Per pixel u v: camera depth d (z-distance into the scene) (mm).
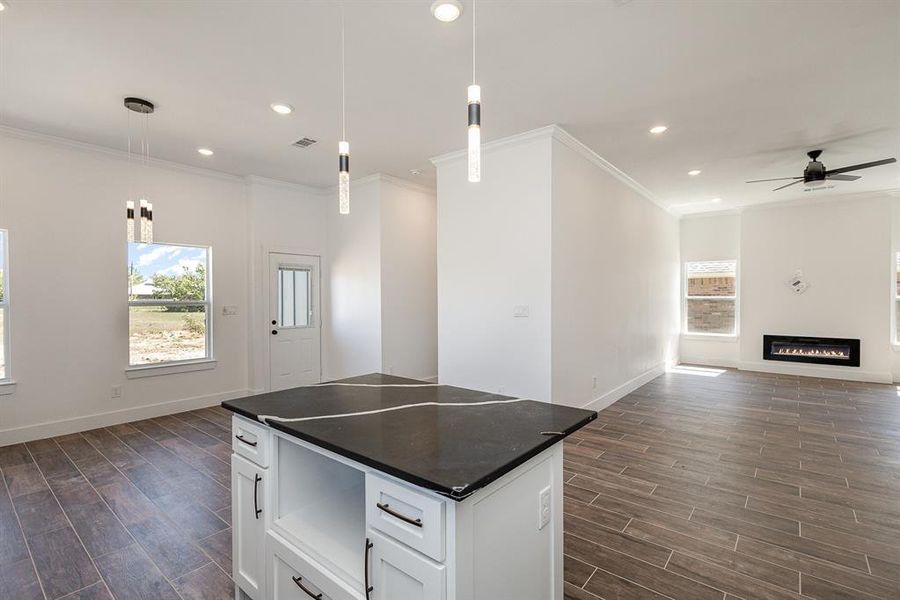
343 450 1348
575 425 1597
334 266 6027
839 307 6578
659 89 3119
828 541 2307
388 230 5520
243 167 4988
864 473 3150
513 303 4090
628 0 2166
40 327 3951
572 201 4191
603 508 2668
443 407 1838
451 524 1118
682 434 4023
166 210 4750
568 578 2025
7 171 3775
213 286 5129
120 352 4422
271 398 1995
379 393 2096
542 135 3848
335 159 4688
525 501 1409
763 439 3883
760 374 6891
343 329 5898
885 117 3602
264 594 1728
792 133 3941
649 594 1917
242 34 2432
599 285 4762
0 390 3740
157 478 3121
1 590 1964
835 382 6273
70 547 2293
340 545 1541
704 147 4328
